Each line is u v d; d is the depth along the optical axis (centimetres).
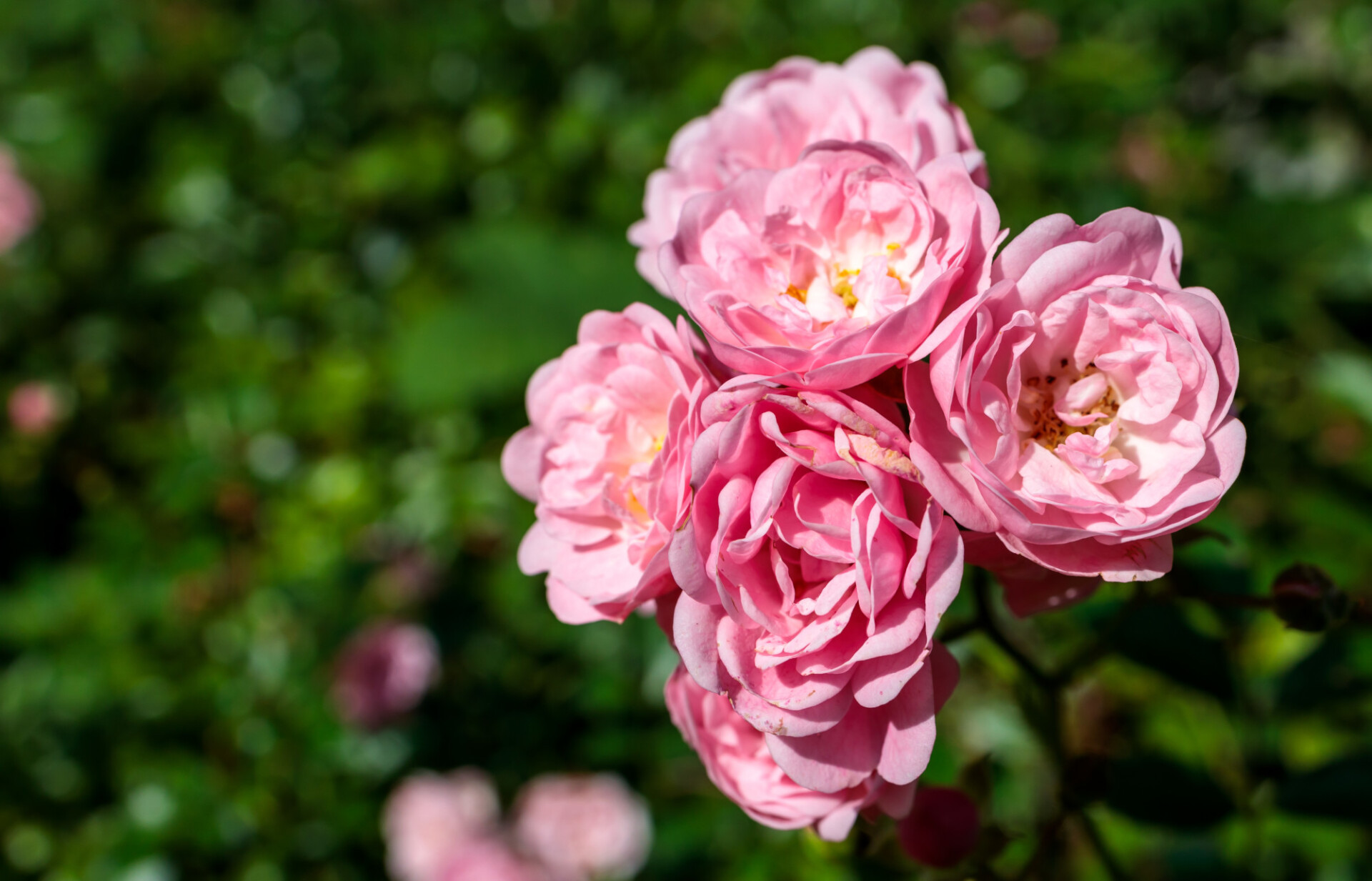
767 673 27
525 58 69
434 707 56
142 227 78
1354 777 33
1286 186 72
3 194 77
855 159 28
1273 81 75
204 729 55
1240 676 34
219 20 81
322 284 66
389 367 58
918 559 26
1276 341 46
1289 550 40
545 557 29
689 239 28
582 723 54
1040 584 28
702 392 27
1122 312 26
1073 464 27
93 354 74
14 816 56
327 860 54
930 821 29
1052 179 54
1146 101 60
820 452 26
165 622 57
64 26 85
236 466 59
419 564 57
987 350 26
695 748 29
